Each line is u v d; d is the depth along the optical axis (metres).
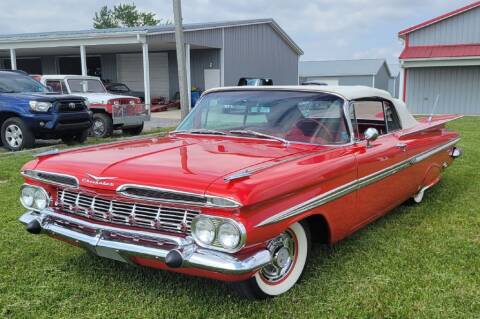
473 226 4.94
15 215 5.24
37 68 31.56
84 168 3.33
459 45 22.66
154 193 2.99
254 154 3.52
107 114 12.75
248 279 3.10
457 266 3.90
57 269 3.84
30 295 3.39
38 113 10.29
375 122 4.84
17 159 8.62
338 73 54.38
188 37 22.28
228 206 2.74
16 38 21.00
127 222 3.13
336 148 3.94
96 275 3.72
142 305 3.25
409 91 23.98
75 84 13.41
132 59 28.69
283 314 3.14
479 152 9.52
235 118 4.36
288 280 3.42
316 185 3.38
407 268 3.86
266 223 2.91
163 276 3.68
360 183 3.94
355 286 3.51
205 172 3.00
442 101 23.48
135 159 3.39
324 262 3.96
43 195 3.56
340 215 3.75
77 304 3.27
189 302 3.29
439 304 3.26
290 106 4.16
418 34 23.33
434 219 5.18
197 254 2.85
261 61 29.25
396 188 4.75
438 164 5.89
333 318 3.08
